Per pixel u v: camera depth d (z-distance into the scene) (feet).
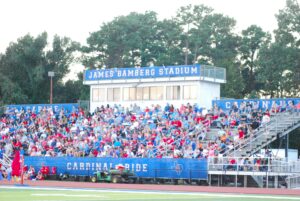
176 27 444.55
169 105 244.42
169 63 427.33
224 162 187.93
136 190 159.02
